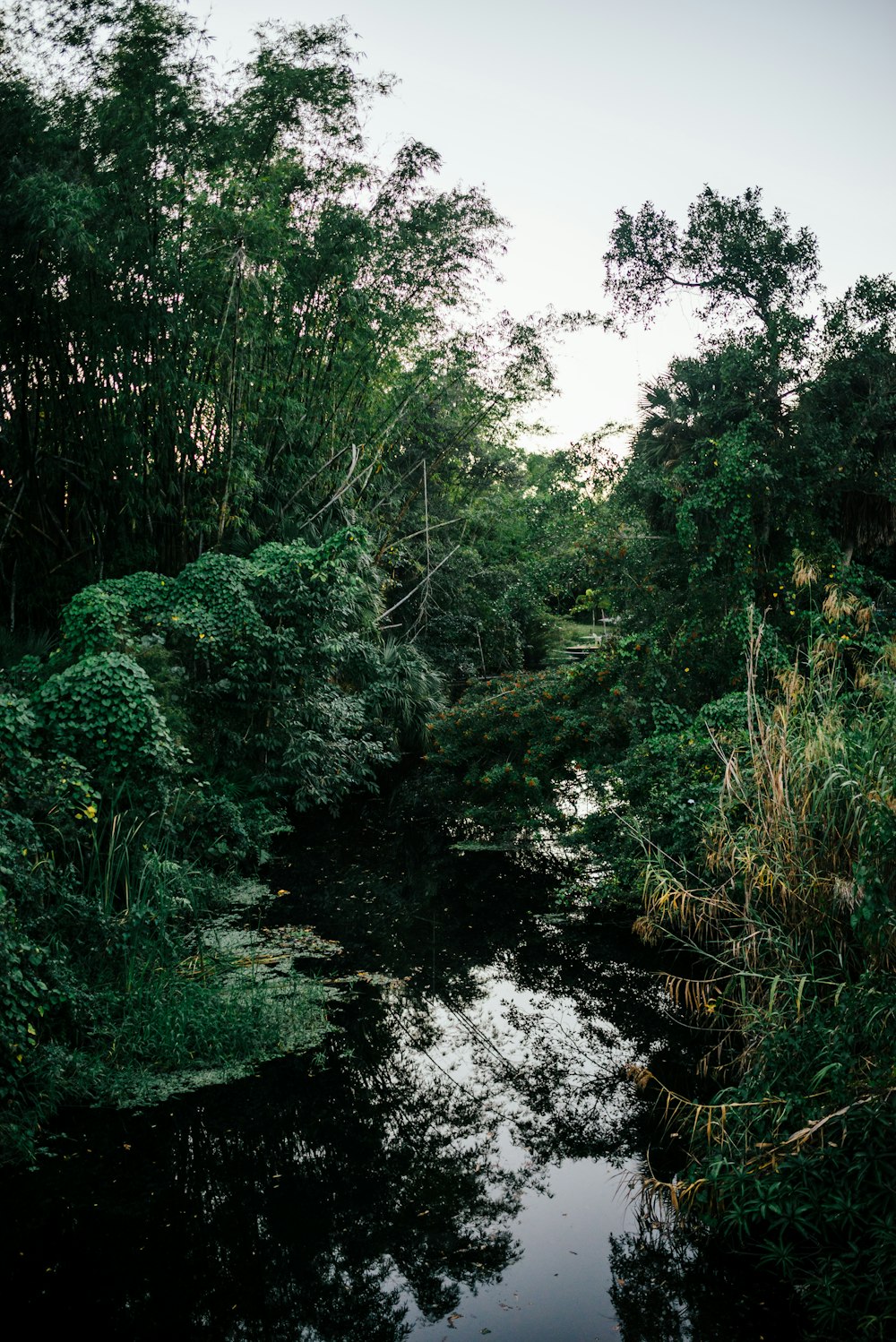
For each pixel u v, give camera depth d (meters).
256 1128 4.18
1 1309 3.10
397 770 11.70
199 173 9.48
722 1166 3.46
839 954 4.09
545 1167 3.90
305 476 12.21
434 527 16.25
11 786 4.92
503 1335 2.97
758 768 4.96
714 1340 2.91
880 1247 2.85
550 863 8.32
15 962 4.15
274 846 8.67
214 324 10.02
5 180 8.59
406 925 6.72
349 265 11.23
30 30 8.98
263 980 5.64
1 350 9.41
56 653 7.73
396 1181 3.83
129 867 5.86
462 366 14.23
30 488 9.91
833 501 8.66
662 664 8.30
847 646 7.20
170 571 10.69
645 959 6.10
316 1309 3.11
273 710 9.52
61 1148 4.00
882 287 8.49
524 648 19.31
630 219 10.41
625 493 9.56
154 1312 3.09
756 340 8.77
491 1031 5.12
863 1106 3.16
